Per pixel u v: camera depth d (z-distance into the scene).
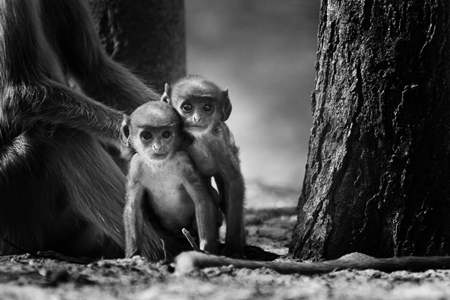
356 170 9.84
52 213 11.43
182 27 16.55
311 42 39.03
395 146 9.68
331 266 8.86
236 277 8.26
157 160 9.10
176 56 16.38
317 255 10.10
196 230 10.30
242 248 9.91
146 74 15.90
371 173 9.79
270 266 8.74
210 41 39.94
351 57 9.82
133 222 9.60
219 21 40.41
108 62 13.30
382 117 9.68
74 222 11.63
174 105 9.41
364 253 9.86
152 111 9.11
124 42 15.80
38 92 11.46
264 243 14.45
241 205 9.80
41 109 11.41
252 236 15.17
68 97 11.48
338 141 9.95
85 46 13.01
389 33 9.60
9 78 11.53
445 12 9.55
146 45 15.90
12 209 11.33
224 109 9.51
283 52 38.97
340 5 9.91
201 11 40.81
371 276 8.44
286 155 32.91
